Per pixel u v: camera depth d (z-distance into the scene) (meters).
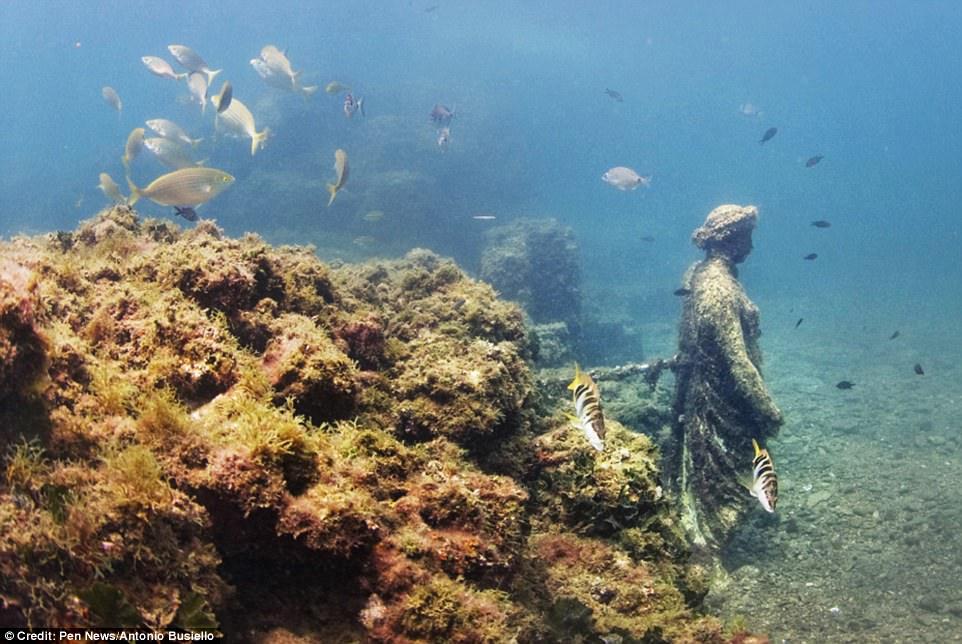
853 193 88.56
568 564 4.42
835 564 7.93
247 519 2.63
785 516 9.27
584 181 62.19
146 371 3.22
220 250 4.26
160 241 5.32
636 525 4.91
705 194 76.38
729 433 8.01
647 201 67.62
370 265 7.82
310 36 58.38
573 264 21.22
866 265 38.12
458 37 60.31
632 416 9.55
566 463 4.91
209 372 3.28
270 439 2.76
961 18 96.50
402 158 34.28
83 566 2.15
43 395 2.60
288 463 2.78
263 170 32.50
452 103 41.06
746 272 34.62
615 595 4.22
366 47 56.88
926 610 6.81
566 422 5.39
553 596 3.88
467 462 4.07
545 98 56.69
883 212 70.06
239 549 2.68
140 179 33.44
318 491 2.76
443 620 2.67
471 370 4.53
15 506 2.12
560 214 48.03
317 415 3.48
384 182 30.61
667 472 8.92
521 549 3.57
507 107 44.19
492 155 39.50
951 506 9.07
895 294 28.81
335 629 2.65
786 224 62.19
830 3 79.81
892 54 119.44
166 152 7.54
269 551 2.69
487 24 68.19
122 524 2.27
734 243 8.88
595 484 4.87
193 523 2.48
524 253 20.03
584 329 20.14
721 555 8.00
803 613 6.88
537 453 4.92
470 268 27.41
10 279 2.58
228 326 3.77
